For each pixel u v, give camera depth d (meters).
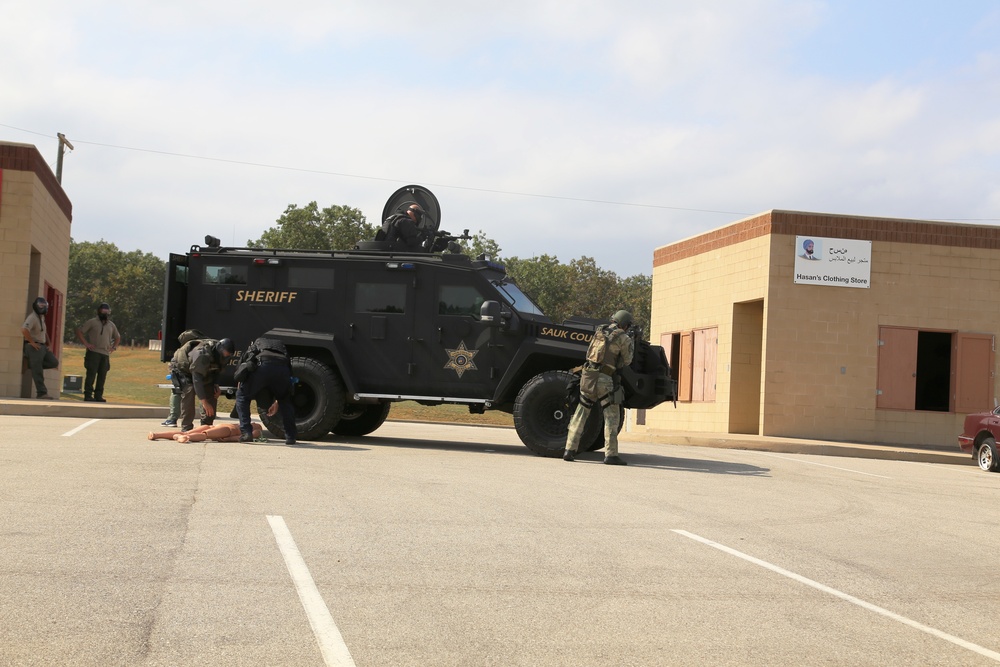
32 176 21.27
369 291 15.49
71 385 29.61
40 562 6.24
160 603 5.47
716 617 5.81
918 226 24.08
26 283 21.14
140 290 134.00
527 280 101.75
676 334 29.20
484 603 5.84
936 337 24.62
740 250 25.39
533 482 11.45
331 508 8.81
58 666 4.38
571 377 14.65
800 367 23.81
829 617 5.96
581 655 4.92
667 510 9.86
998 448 18.64
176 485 9.67
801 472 15.38
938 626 5.90
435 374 15.28
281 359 14.52
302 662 4.58
